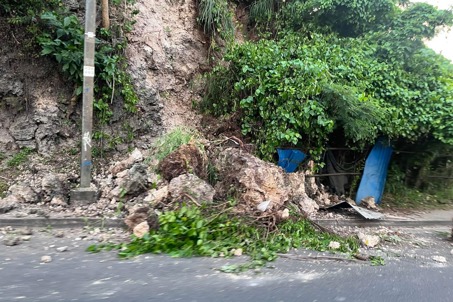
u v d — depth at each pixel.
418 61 10.03
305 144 8.22
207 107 9.07
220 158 7.29
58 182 6.75
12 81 7.44
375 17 10.40
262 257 5.10
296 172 8.13
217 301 3.74
